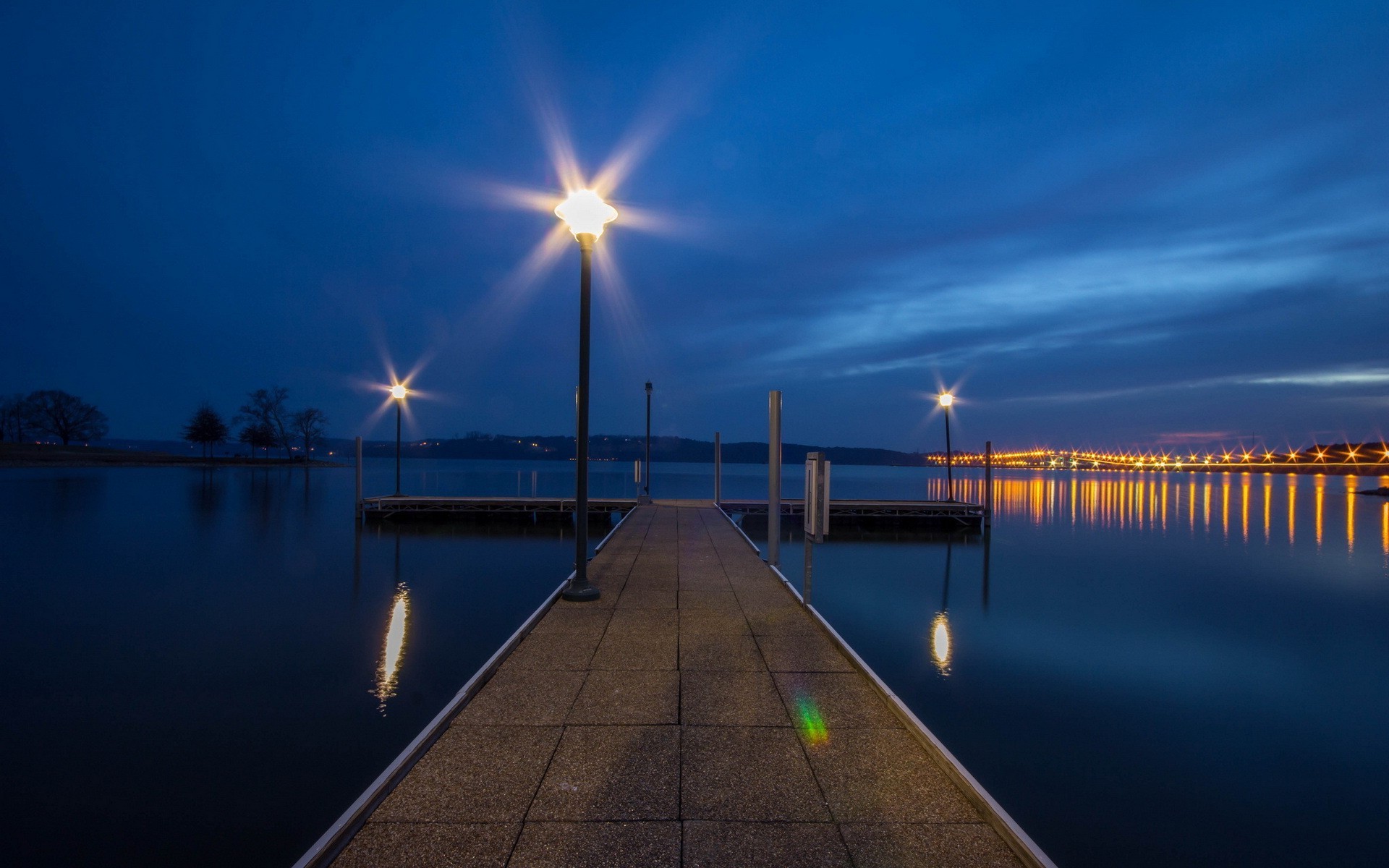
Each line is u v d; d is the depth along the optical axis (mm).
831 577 14453
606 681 4684
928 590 13289
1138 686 8047
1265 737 6707
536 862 2666
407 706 6812
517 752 3592
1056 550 18734
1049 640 9906
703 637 5758
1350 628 10766
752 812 3039
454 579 12969
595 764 3461
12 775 5426
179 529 19938
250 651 8500
